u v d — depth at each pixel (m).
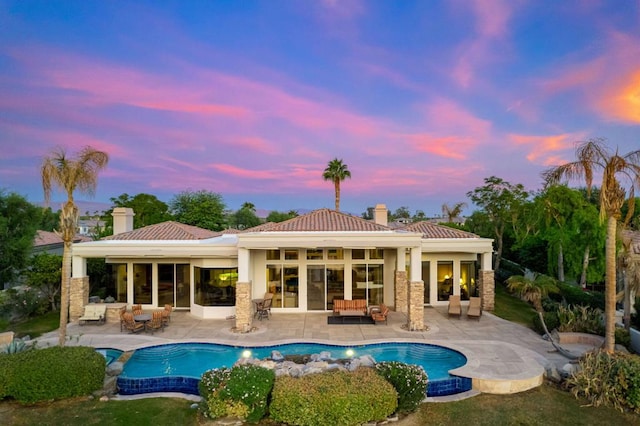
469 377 12.80
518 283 18.56
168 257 24.00
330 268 24.14
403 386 10.54
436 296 25.84
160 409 11.03
